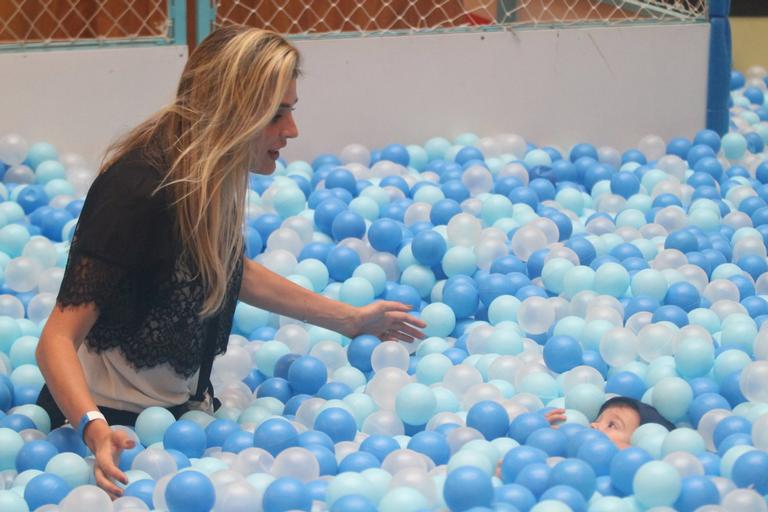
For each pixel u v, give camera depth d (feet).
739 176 16.66
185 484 7.92
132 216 8.71
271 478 8.39
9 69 15.90
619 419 9.50
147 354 9.22
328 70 16.92
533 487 8.09
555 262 12.42
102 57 16.17
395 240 13.16
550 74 17.58
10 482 8.80
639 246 13.29
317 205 14.44
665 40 17.80
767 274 12.59
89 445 8.29
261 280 10.34
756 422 8.80
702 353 10.22
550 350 10.66
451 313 11.76
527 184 15.83
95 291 8.66
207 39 8.90
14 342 11.21
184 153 8.72
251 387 11.13
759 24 24.07
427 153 17.04
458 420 9.57
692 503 7.88
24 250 12.96
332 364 11.02
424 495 8.04
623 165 17.11
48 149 15.97
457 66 17.28
